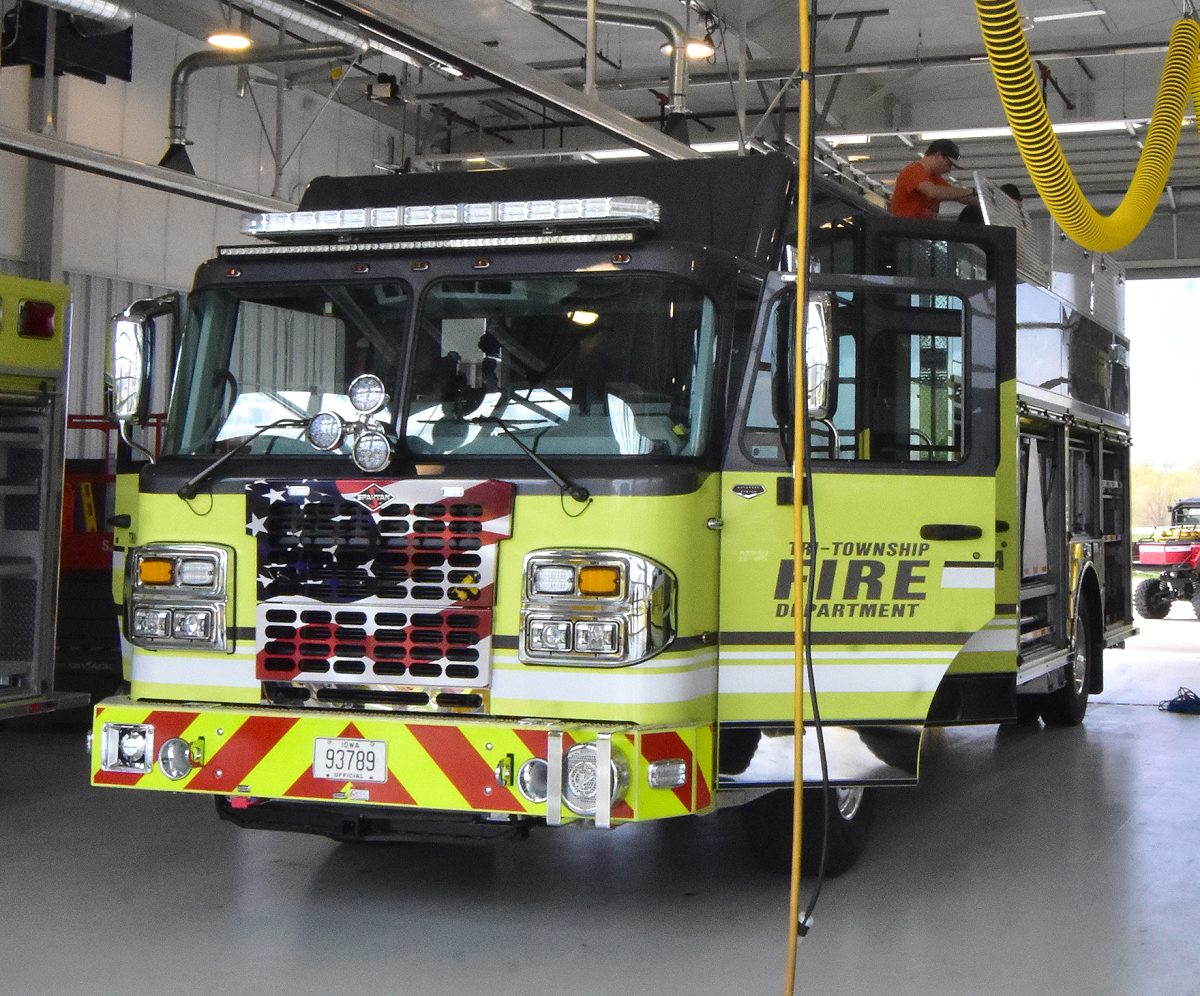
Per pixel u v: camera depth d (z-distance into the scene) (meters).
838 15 15.95
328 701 5.29
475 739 4.98
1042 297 8.84
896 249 6.32
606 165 6.19
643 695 4.98
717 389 5.27
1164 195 22.38
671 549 5.04
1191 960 5.22
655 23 11.79
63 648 10.69
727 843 6.91
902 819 7.66
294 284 5.67
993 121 18.03
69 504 10.68
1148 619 23.73
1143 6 15.93
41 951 5.13
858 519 5.49
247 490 5.36
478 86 18.41
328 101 15.71
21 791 8.07
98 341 15.44
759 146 14.82
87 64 12.84
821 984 4.88
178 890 5.97
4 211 14.34
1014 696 6.92
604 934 5.41
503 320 5.40
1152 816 7.76
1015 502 7.01
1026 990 4.86
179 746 5.29
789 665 5.38
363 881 6.14
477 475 5.21
